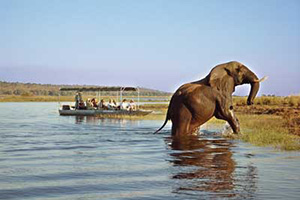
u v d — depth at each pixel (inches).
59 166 463.2
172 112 778.2
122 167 455.5
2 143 673.6
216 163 474.6
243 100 1711.4
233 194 339.3
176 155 535.8
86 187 366.9
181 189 356.8
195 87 769.6
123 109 1550.2
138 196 336.5
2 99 5059.1
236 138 714.8
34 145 646.5
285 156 521.7
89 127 999.0
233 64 783.1
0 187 367.9
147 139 719.1
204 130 871.1
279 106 1488.7
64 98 5433.1
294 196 332.5
